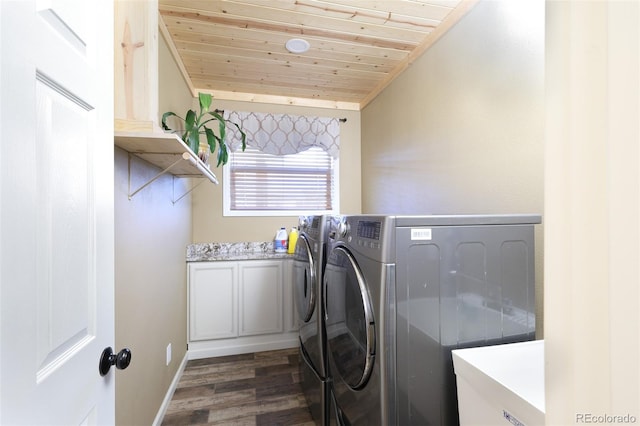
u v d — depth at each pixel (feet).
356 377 3.66
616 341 1.02
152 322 5.33
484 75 5.00
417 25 6.21
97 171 2.34
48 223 1.76
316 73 8.30
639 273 0.96
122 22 3.81
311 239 5.87
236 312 8.64
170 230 6.52
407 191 7.52
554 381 1.24
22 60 1.54
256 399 6.40
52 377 1.76
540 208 4.03
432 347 3.19
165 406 6.01
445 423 3.21
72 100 2.02
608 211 1.04
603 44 1.04
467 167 5.41
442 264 3.25
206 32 6.44
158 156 4.57
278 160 9.96
